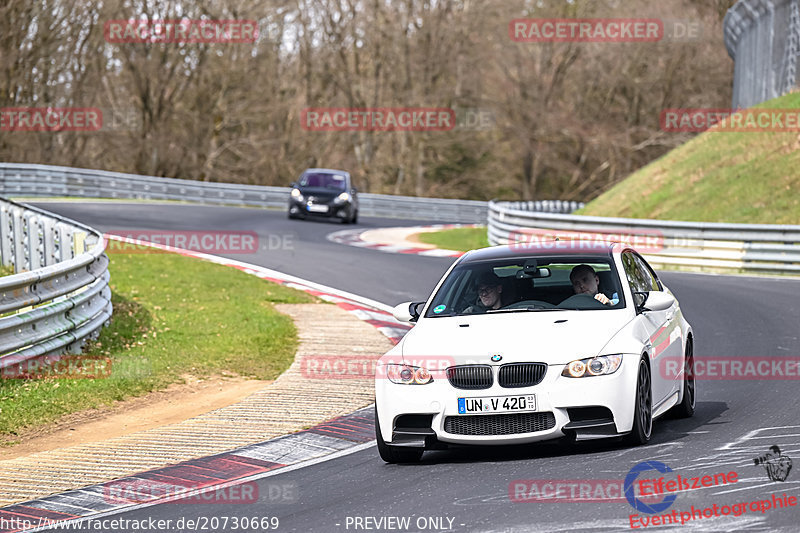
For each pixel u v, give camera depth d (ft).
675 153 418.92
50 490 91.81
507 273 105.19
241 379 147.33
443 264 288.92
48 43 642.22
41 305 154.10
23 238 213.25
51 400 126.21
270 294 229.66
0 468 100.48
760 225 268.00
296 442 107.96
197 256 288.92
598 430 89.15
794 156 350.02
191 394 137.49
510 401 88.33
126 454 104.68
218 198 539.70
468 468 89.51
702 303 207.10
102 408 127.75
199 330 177.58
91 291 160.76
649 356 96.27
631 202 390.63
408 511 75.56
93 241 180.34
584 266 103.35
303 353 164.66
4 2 612.70
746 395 121.60
